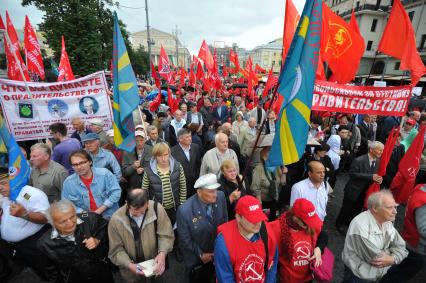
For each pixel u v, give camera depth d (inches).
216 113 360.5
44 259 106.9
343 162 265.7
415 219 106.6
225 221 113.0
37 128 198.5
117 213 99.6
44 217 111.4
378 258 93.0
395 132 144.0
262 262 83.0
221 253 81.7
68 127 205.5
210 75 496.7
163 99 460.8
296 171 179.6
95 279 100.9
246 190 140.8
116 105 140.5
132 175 158.4
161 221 104.8
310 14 93.3
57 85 196.2
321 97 160.6
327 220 189.5
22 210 107.2
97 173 125.6
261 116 317.4
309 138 181.2
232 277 82.7
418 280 131.6
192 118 309.1
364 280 100.3
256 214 75.0
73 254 93.3
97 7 964.6
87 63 856.3
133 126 145.3
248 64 504.7
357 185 162.9
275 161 103.8
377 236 96.0
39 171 131.8
